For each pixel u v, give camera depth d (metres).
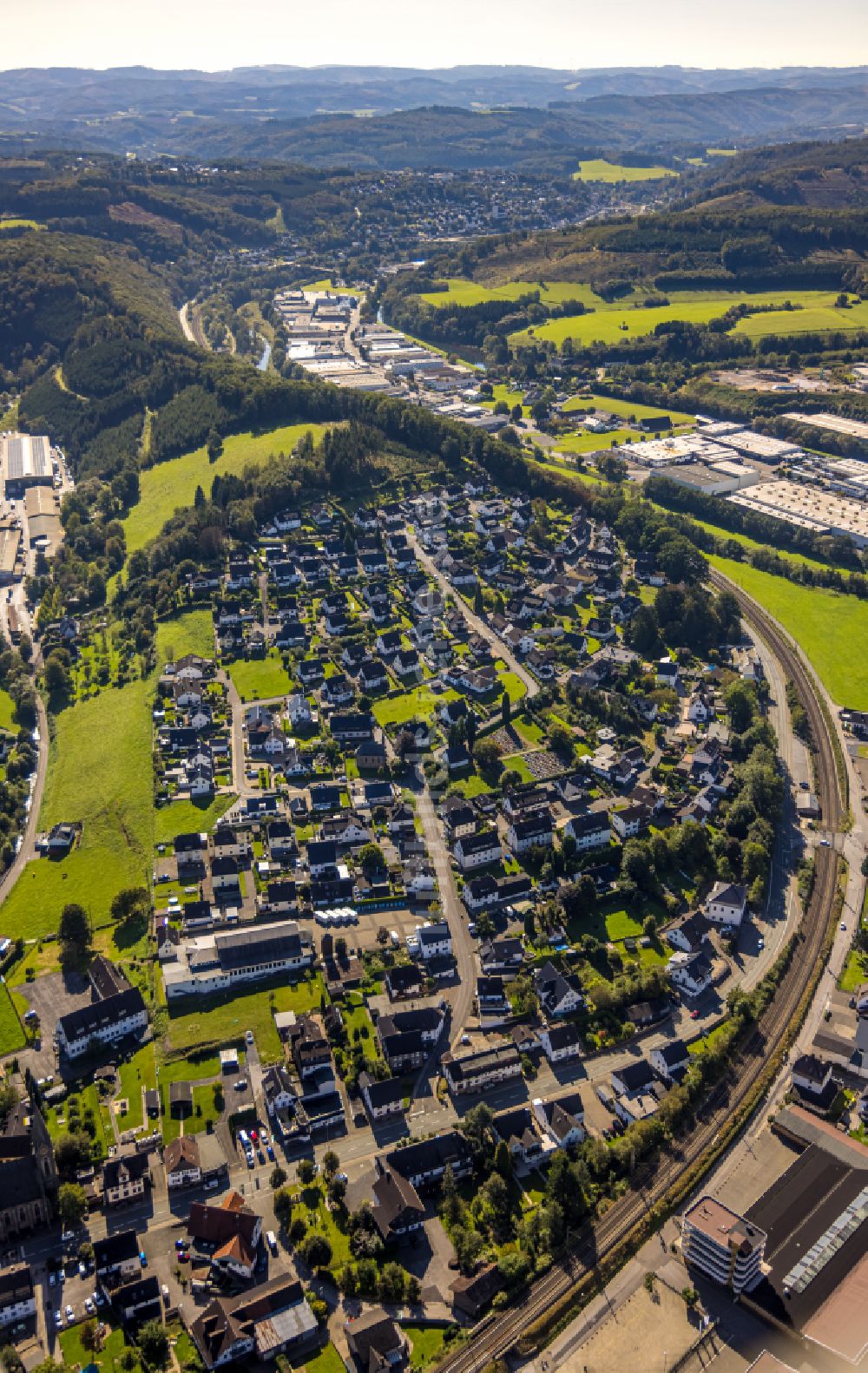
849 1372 186.00
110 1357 188.50
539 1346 191.00
